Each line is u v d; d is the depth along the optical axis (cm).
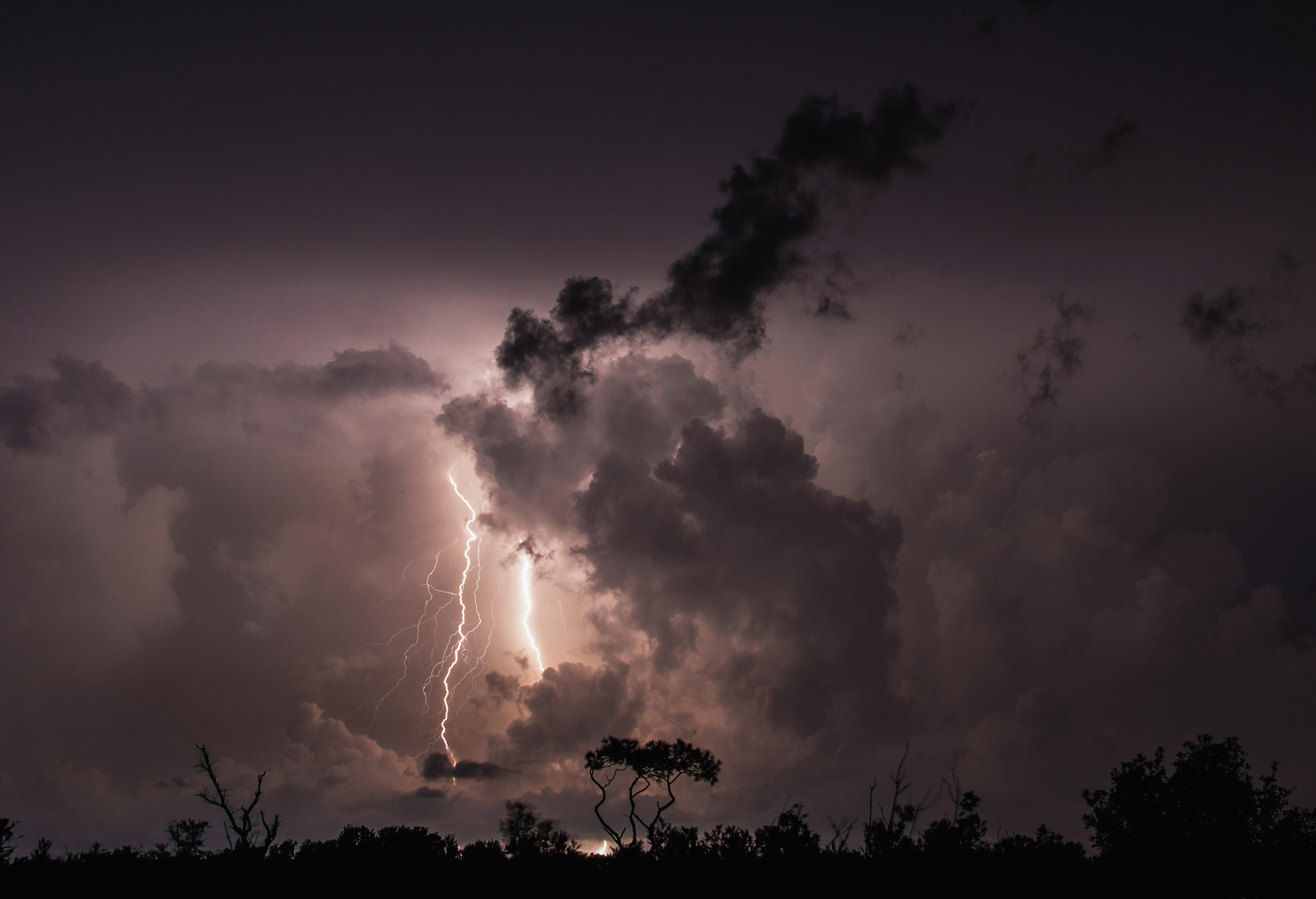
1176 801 1916
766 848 1983
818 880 1833
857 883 1819
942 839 1923
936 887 1784
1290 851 1791
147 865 1938
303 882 1903
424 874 1977
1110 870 1819
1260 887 1778
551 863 2055
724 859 1956
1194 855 1814
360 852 2042
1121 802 1967
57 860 1928
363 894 1878
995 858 1884
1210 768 1928
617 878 1947
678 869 1936
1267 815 1872
